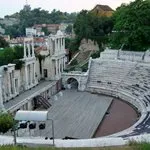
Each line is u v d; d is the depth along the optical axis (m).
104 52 89.19
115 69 82.38
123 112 63.16
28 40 77.75
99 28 107.19
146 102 63.38
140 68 77.88
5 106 60.25
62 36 87.75
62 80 87.38
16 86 69.50
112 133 51.44
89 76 84.69
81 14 112.56
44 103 68.56
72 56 107.31
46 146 27.89
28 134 49.69
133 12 86.75
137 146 25.59
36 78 79.69
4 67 64.50
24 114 32.44
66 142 31.59
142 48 86.94
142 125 49.59
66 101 72.69
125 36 89.25
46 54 85.00
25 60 72.88
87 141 32.28
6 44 133.88
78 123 56.84
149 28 85.31
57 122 57.62
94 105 68.44
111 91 77.06
